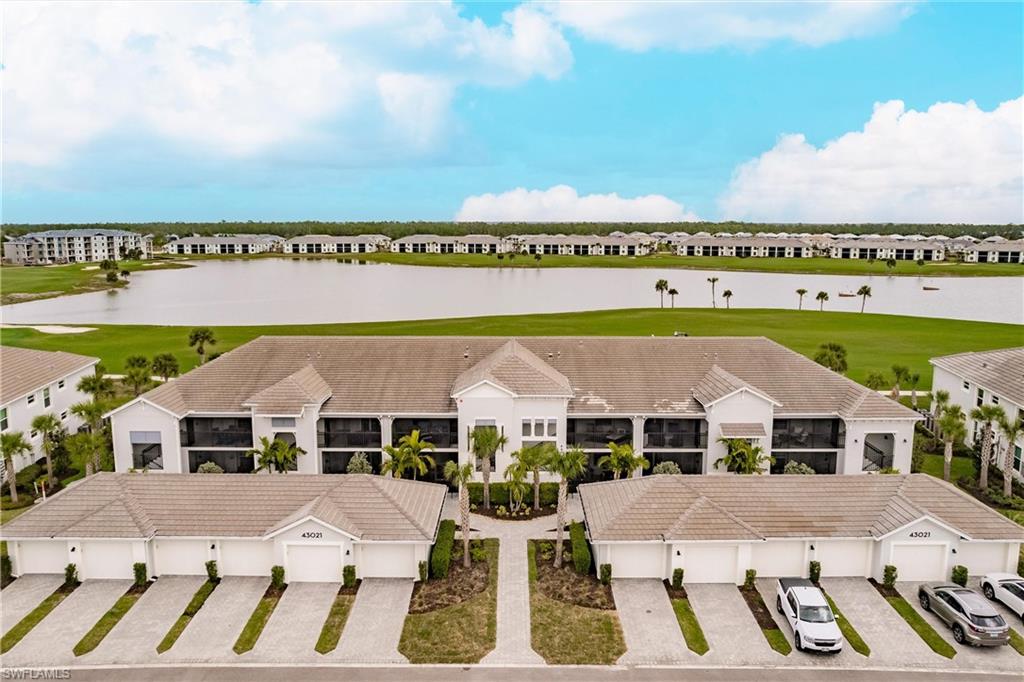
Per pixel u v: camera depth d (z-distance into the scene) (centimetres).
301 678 2753
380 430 4694
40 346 8681
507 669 2809
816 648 2881
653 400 4741
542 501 4347
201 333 7600
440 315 12162
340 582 3456
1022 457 4656
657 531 3456
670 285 16950
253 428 4512
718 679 2758
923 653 2927
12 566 3494
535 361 4869
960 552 3488
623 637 3019
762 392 4525
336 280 18088
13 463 4619
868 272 19788
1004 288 16538
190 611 3203
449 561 3644
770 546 3509
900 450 4531
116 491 3644
